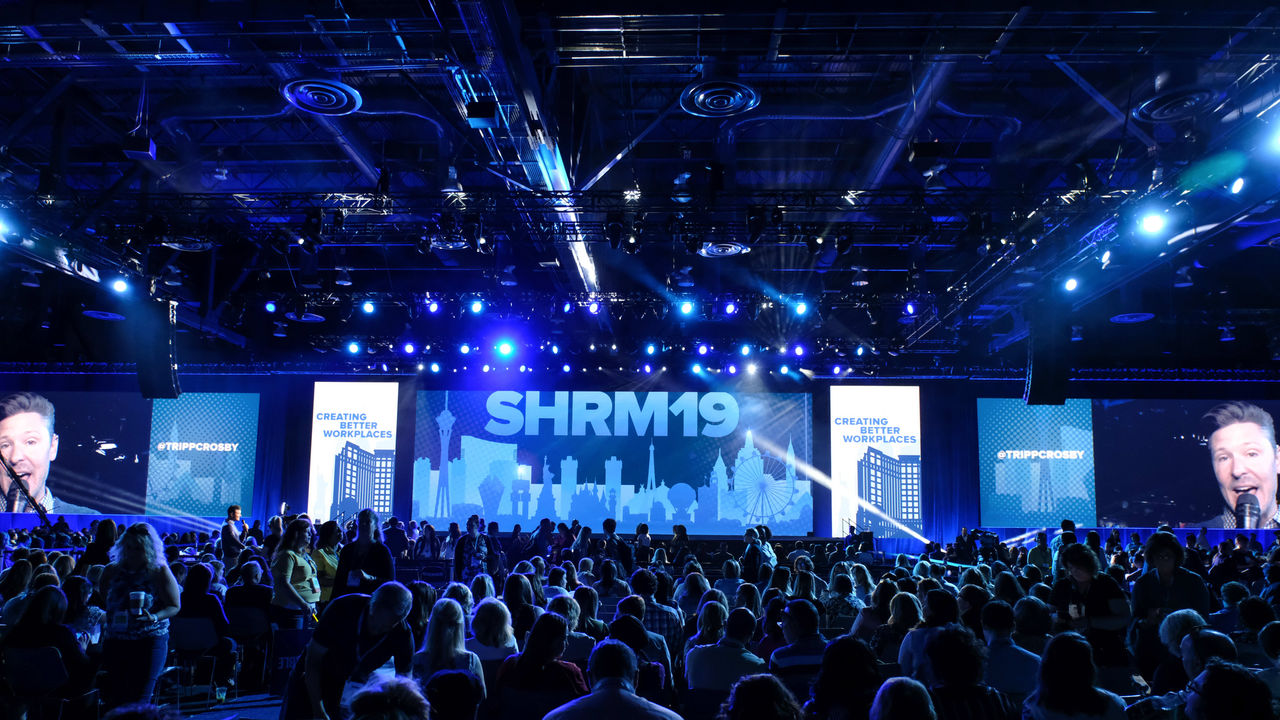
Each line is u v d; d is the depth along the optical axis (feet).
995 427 76.69
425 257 69.56
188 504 76.18
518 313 68.13
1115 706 11.66
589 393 77.41
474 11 29.73
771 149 56.44
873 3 30.63
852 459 76.69
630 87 48.88
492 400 77.36
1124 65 43.16
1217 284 65.10
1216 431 74.59
